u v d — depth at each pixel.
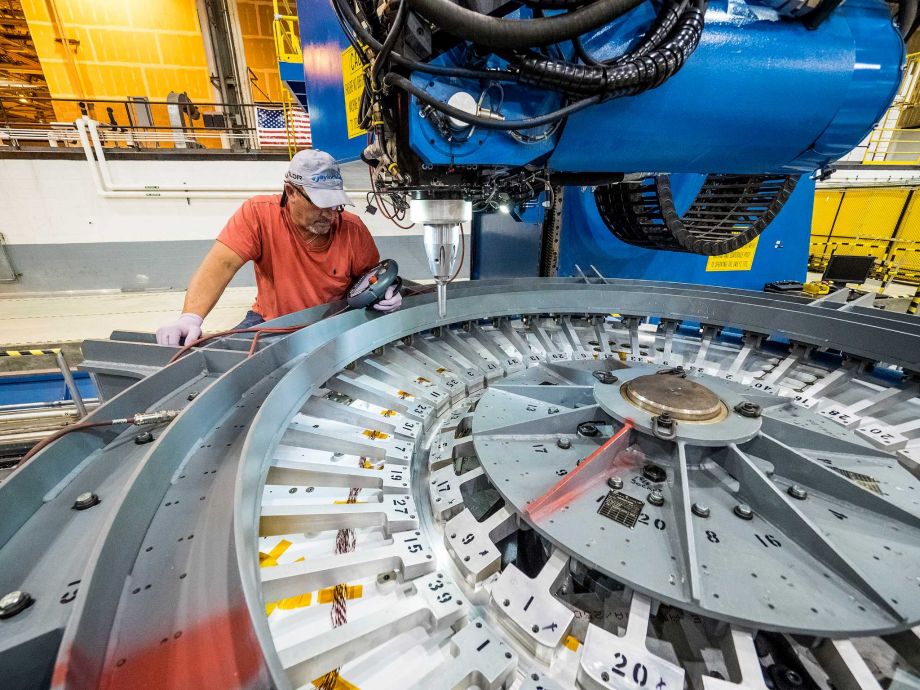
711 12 1.26
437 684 0.75
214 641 0.65
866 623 0.82
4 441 2.80
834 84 1.38
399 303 2.23
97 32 8.97
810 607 0.85
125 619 0.67
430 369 1.91
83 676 0.54
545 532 1.03
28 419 2.96
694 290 2.52
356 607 0.93
